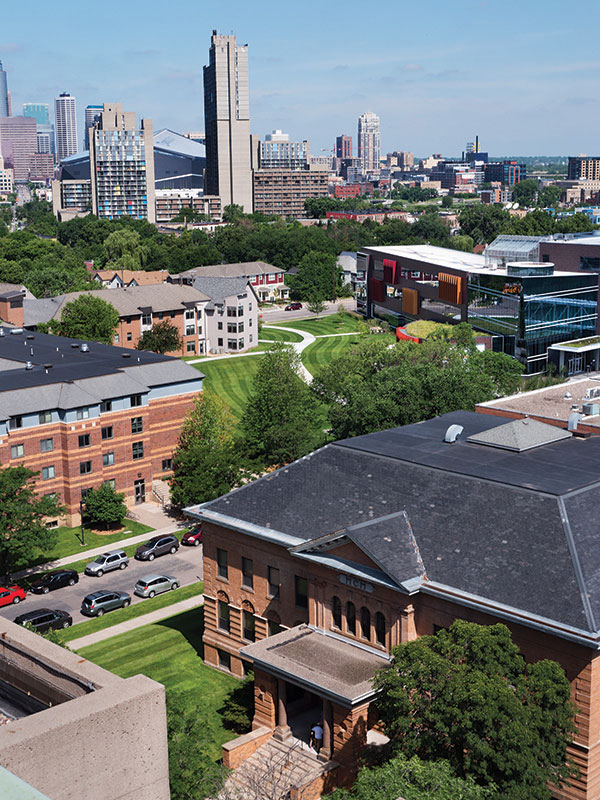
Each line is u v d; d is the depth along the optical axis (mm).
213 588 61406
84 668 20797
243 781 46656
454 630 41531
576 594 43844
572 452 59750
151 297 168750
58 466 92625
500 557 47781
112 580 80312
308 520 56000
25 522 77375
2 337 123000
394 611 48469
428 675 39406
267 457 96125
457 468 55688
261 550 57062
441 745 39188
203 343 174500
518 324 155250
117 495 91438
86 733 17609
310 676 46969
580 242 176625
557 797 43688
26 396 90250
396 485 56031
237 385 149500
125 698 18234
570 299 158750
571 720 42281
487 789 35719
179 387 102438
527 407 83375
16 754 16672
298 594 55531
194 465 93062
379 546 49594
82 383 94938
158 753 18781
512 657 40594
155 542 85875
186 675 61531
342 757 46188
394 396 92125
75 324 149375
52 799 17281
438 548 50000
